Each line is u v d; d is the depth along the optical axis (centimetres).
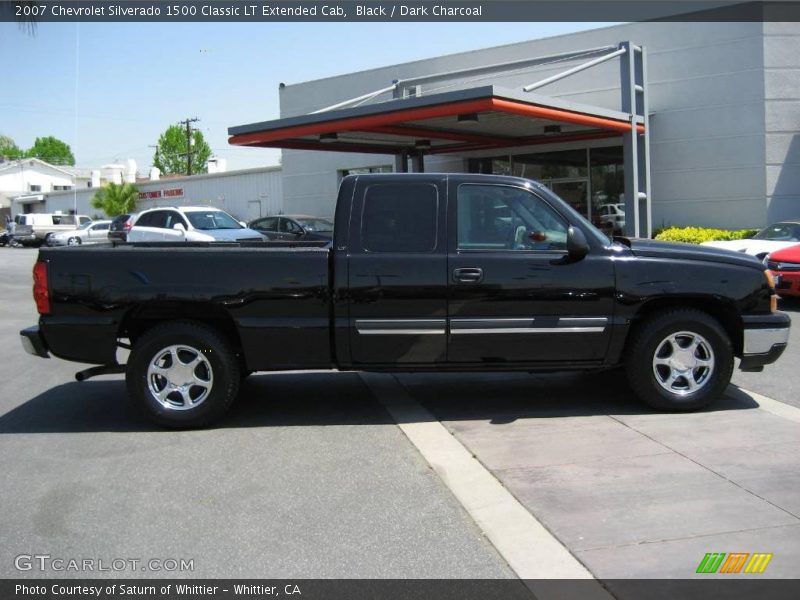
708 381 634
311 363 632
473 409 679
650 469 508
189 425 633
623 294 619
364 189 630
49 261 626
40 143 11006
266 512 461
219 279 619
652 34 2053
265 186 3600
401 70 2500
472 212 629
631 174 1798
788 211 1945
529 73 2244
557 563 387
